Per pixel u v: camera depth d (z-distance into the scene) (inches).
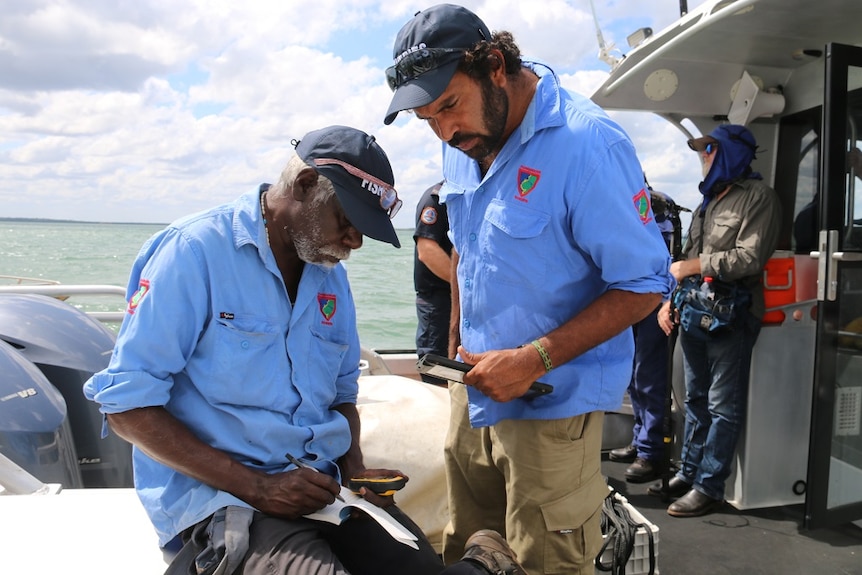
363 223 58.5
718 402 122.7
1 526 66.9
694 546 114.7
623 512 93.8
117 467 102.6
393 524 57.4
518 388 64.6
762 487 127.5
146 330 57.3
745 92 134.2
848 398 113.3
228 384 60.9
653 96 136.0
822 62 127.4
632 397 148.4
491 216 68.4
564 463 69.1
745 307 118.3
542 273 67.0
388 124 64.9
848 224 110.3
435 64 59.7
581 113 64.8
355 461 71.6
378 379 114.6
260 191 64.2
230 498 58.6
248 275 61.4
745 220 115.6
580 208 63.2
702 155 125.0
